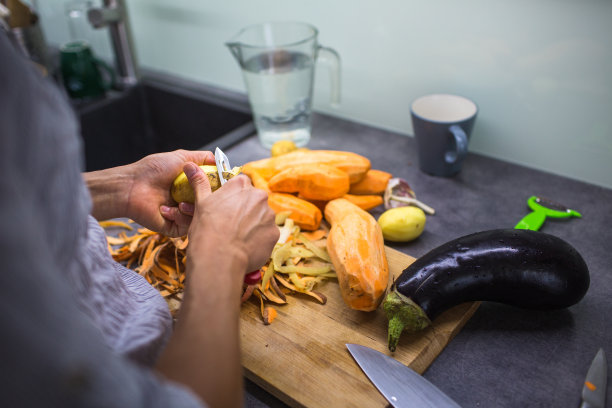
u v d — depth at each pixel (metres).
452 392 0.59
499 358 0.63
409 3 1.00
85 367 0.27
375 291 0.64
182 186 0.65
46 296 0.27
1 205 0.26
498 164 1.04
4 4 1.23
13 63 0.30
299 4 1.15
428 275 0.62
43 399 0.27
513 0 0.89
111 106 1.37
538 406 0.57
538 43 0.90
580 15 0.84
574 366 0.61
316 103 1.28
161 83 1.43
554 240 0.64
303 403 0.56
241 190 0.53
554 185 0.97
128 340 0.48
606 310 0.69
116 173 0.66
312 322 0.67
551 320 0.68
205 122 1.38
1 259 0.25
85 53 1.32
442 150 0.96
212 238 0.48
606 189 0.95
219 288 0.44
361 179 0.90
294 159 0.88
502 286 0.63
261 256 0.52
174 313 0.71
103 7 1.31
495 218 0.89
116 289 0.52
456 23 0.97
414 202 0.90
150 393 0.30
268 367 0.61
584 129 0.93
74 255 0.40
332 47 1.16
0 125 0.28
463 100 0.98
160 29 1.42
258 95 1.07
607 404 0.57
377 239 0.72
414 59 1.06
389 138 1.15
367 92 1.17
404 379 0.58
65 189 0.35
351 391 0.58
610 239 0.83
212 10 1.29
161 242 0.81
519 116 0.99
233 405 0.38
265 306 0.70
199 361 0.38
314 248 0.78
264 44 1.15
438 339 0.64
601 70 0.87
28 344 0.26
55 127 0.33
